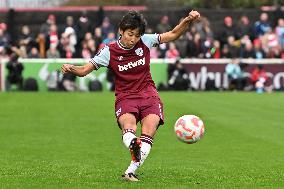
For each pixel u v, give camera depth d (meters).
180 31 29.17
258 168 34.97
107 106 72.12
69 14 113.12
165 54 97.00
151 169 34.06
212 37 100.75
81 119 60.44
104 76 94.94
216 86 96.56
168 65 95.62
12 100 78.88
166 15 112.06
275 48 99.12
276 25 111.19
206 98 82.38
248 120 59.72
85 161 37.22
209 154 40.69
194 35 98.44
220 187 28.62
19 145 44.22
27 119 60.44
